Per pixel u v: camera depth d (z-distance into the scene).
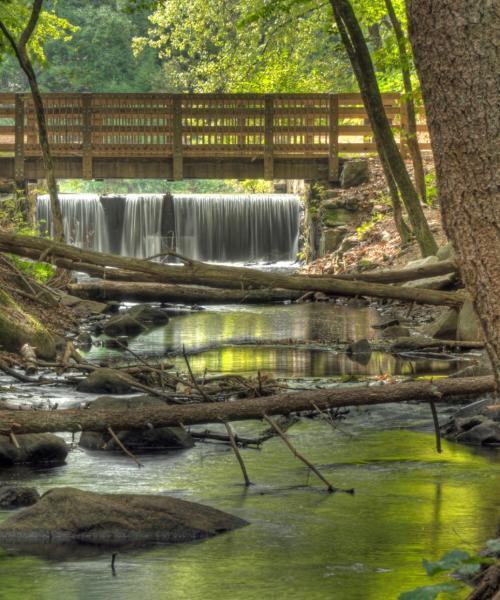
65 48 61.78
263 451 8.59
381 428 9.47
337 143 30.75
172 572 5.42
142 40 49.16
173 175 30.39
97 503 6.10
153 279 14.20
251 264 34.47
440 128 4.07
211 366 13.60
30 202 32.44
